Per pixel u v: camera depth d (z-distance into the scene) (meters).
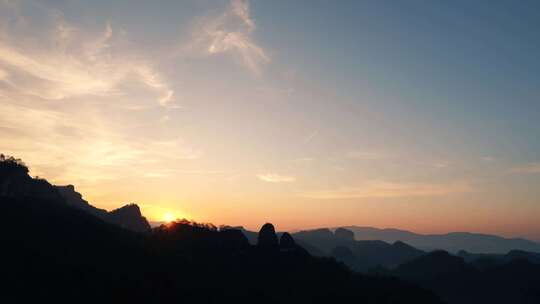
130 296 97.44
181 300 107.00
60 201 180.50
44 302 83.44
